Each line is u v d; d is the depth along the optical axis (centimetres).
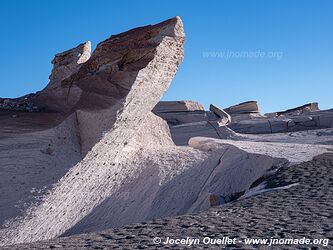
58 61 1914
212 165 1659
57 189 1306
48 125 1422
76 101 1614
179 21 1434
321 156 1625
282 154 1662
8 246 688
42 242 704
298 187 1117
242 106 4559
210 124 3388
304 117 3953
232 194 1495
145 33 1452
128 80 1410
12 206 1215
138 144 1714
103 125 1427
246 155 1658
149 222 780
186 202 1454
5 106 1744
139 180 1537
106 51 1523
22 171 1271
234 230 662
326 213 766
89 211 1355
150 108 1555
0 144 1290
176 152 1738
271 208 849
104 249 581
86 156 1408
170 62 1476
